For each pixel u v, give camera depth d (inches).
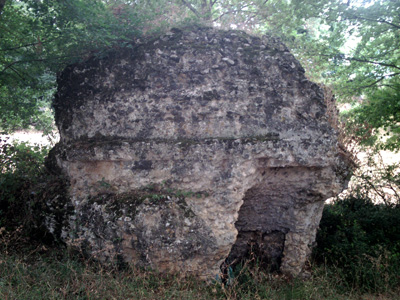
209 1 366.9
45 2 225.6
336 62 374.9
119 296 162.9
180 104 198.5
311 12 347.9
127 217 187.8
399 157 522.3
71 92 214.7
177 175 194.7
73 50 225.1
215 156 191.3
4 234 206.8
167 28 219.8
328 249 271.3
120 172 200.7
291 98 201.9
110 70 206.4
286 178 219.8
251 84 198.1
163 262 189.0
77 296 156.9
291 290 220.4
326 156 205.0
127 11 223.3
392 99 359.6
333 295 222.8
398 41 346.3
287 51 207.6
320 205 243.4
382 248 270.8
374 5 328.5
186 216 188.5
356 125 326.0
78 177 207.8
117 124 205.2
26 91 299.1
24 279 161.9
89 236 195.3
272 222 249.0
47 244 208.7
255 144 192.4
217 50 198.1
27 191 222.5
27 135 527.8
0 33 252.7
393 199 374.3
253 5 379.6
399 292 243.4
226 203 193.2
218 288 192.2
